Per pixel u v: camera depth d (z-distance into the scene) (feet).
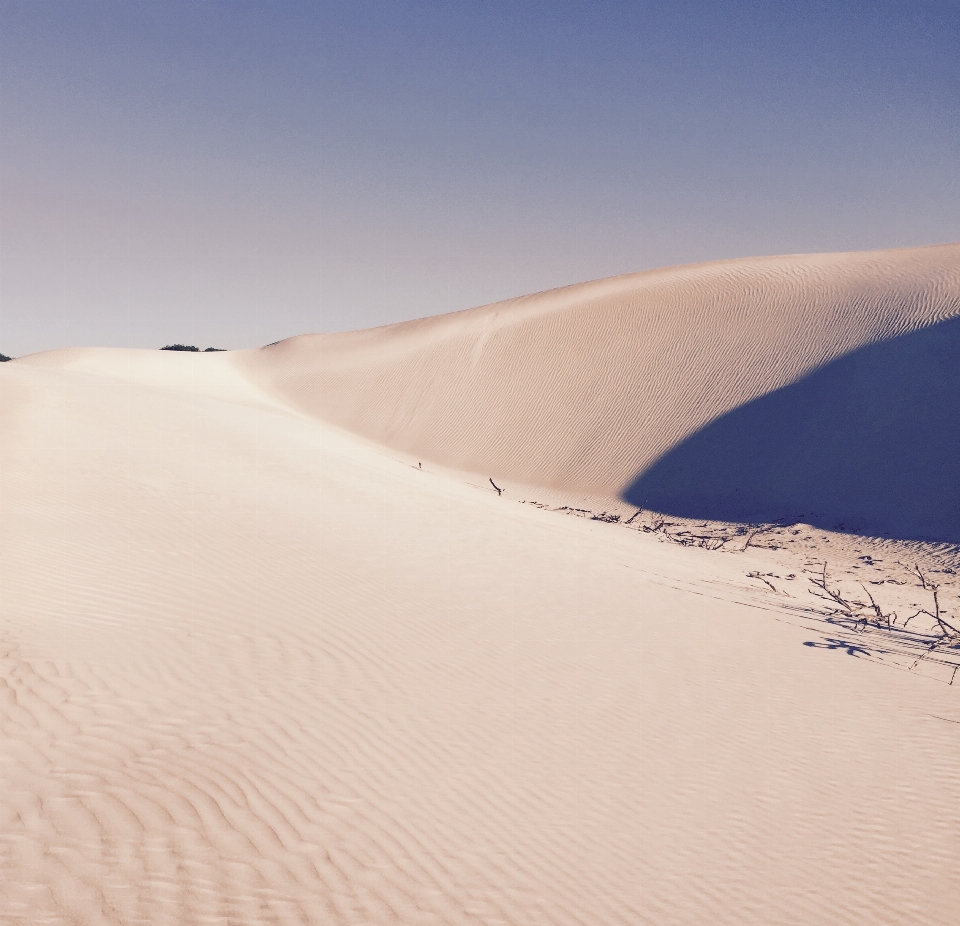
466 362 140.15
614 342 125.29
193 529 36.35
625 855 16.74
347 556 37.17
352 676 23.82
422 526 46.80
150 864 13.33
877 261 131.23
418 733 20.80
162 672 21.49
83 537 32.55
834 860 17.58
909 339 97.14
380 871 14.57
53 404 58.23
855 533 73.82
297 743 18.90
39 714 17.80
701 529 80.79
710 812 19.03
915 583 58.65
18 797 14.43
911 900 16.44
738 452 93.35
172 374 192.03
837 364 98.53
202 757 17.33
